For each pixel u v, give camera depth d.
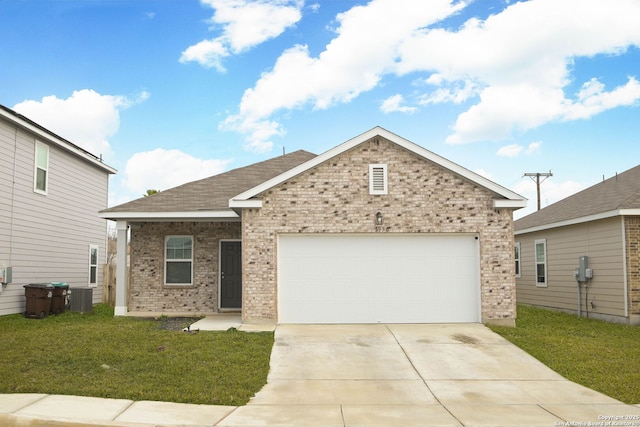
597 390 9.14
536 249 22.27
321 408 8.05
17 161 16.81
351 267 14.16
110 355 10.23
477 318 14.11
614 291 16.41
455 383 9.51
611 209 16.08
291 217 14.03
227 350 10.88
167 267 17.06
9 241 16.38
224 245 17.11
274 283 13.90
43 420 7.09
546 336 12.94
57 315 16.58
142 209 15.96
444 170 14.19
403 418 7.61
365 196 14.11
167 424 7.10
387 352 11.34
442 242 14.25
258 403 8.26
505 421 7.51
